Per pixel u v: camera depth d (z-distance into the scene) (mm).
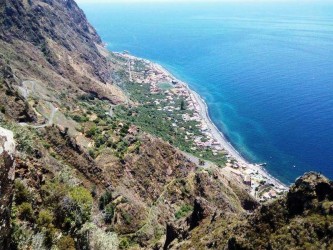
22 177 33594
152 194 102125
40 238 26625
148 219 81500
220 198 96000
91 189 77875
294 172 156125
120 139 123312
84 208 36688
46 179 38094
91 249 35188
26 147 46531
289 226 29453
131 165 107938
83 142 114000
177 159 122250
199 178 101062
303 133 188250
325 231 27297
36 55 196000
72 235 33656
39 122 96688
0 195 20969
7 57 167250
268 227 31547
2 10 198125
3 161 21516
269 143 182625
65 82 191500
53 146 83938
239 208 97125
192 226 48469
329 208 28422
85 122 136000
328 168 156750
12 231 24609
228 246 32875
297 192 31281
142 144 119000
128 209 80938
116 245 37906
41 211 30984
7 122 59188
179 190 98312
